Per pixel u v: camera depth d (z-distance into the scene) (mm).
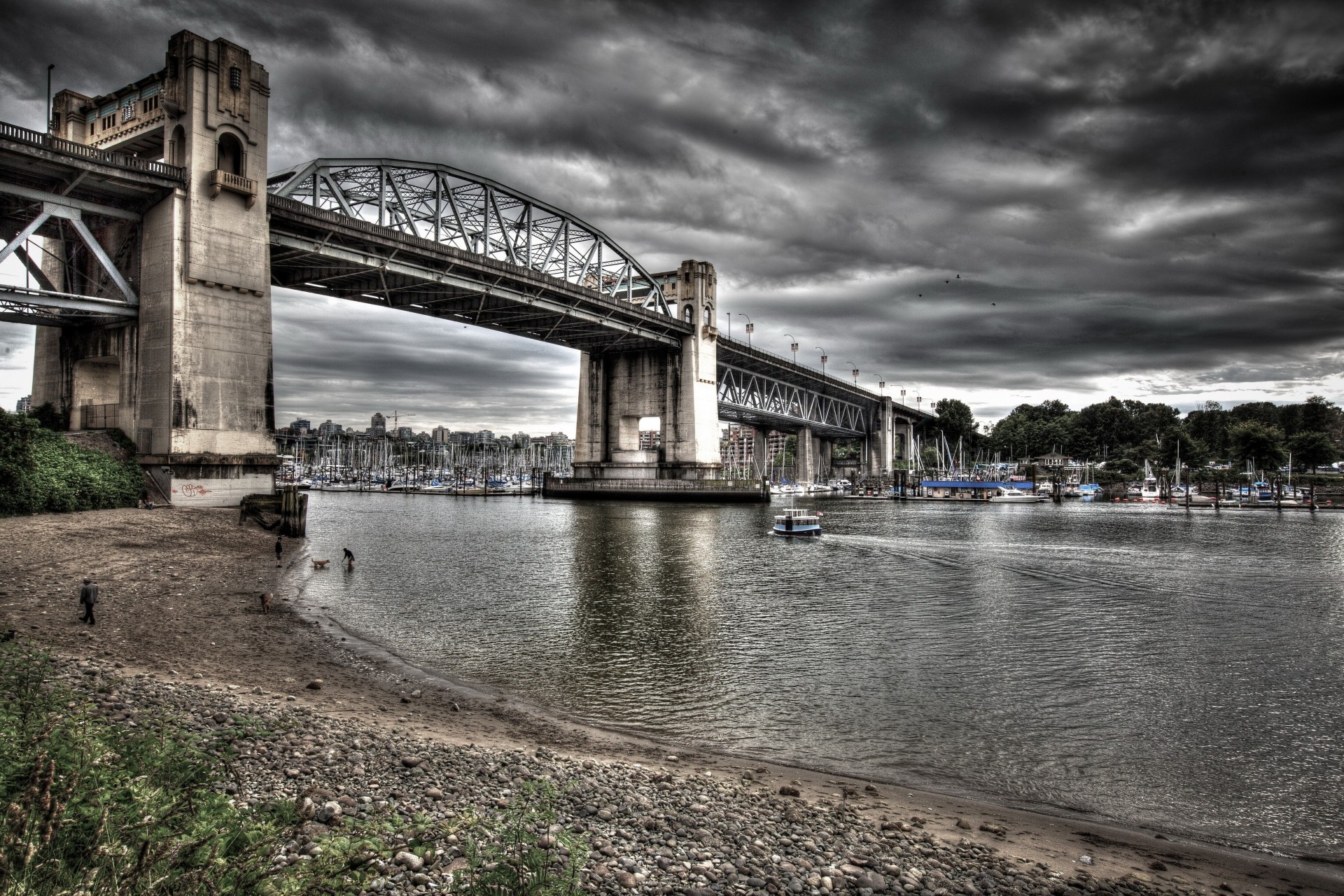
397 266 70188
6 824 6324
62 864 6031
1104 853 11367
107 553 34750
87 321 54625
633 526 76188
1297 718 18609
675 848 9828
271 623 25609
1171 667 23422
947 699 19938
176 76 51000
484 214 85125
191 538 42000
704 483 115500
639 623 29016
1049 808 13344
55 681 13062
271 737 12469
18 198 47094
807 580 41500
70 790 6809
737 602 34094
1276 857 11555
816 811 11914
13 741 8352
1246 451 160250
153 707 13102
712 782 13180
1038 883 9977
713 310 122875
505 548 54906
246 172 52312
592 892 8242
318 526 74750
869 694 20281
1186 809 13375
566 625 28344
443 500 137125
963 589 38812
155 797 7730
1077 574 45188
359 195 72500
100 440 48625
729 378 137625
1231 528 82438
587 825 10328
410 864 7977
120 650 19766
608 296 98312
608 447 128000
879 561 50375
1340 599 36562
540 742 15555
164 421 48438
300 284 73375
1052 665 23547
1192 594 38031
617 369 127062
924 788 14078
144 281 50344
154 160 59250
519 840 8617
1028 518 99250
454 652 23797
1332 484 158500
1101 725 17938
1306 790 14242
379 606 31141
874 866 9914
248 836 7270
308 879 6945
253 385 52344
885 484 171625
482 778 11938
